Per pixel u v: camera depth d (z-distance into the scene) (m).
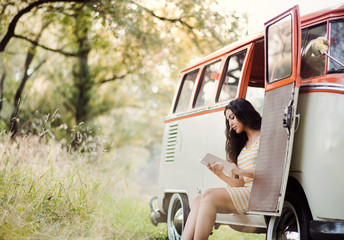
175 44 14.38
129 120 26.30
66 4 13.35
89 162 8.52
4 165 7.27
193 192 6.51
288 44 4.54
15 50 18.27
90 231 6.24
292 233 4.59
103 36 14.32
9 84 18.89
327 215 4.19
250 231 5.73
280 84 4.57
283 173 4.30
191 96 7.12
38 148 7.89
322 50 4.26
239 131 5.21
